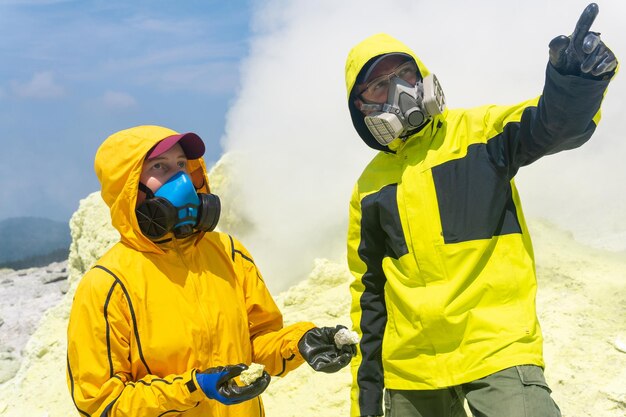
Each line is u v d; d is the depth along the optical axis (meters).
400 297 3.03
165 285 2.67
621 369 4.21
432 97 2.94
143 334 2.61
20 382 6.96
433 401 3.12
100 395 2.53
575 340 4.54
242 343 2.81
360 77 3.18
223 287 2.82
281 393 4.97
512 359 2.79
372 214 3.17
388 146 3.16
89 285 2.61
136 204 2.72
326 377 4.92
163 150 2.67
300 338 2.84
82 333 2.59
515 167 2.96
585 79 2.51
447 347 2.94
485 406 2.80
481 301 2.92
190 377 2.48
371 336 3.22
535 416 2.70
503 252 2.96
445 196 2.98
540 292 5.14
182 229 2.70
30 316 11.12
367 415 3.20
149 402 2.48
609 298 4.85
